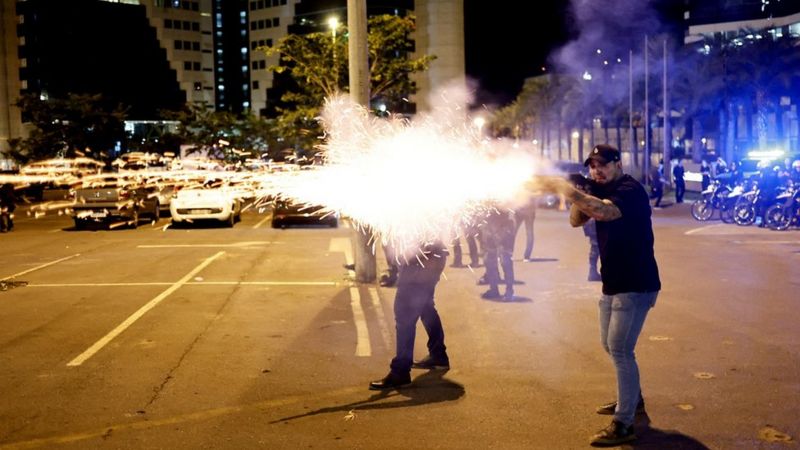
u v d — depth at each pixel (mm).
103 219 25125
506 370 7734
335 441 5852
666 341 8812
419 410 6551
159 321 10219
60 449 5750
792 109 59406
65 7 123938
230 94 142000
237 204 27531
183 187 27562
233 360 8211
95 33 126812
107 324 10055
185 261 16453
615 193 5797
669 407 6539
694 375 7457
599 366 7836
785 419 6215
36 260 16953
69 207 37594
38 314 10766
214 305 11336
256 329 9711
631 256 5762
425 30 114250
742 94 58156
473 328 9617
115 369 7891
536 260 16016
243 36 140500
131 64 130500
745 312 10383
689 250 17328
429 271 7172
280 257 17047
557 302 11297
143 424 6266
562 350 8492
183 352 8562
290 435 5988
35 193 45062
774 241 19047
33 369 7918
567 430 6043
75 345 8938
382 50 34312
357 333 9469
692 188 46625
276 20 134000
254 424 6246
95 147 62844
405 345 7207
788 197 21438
